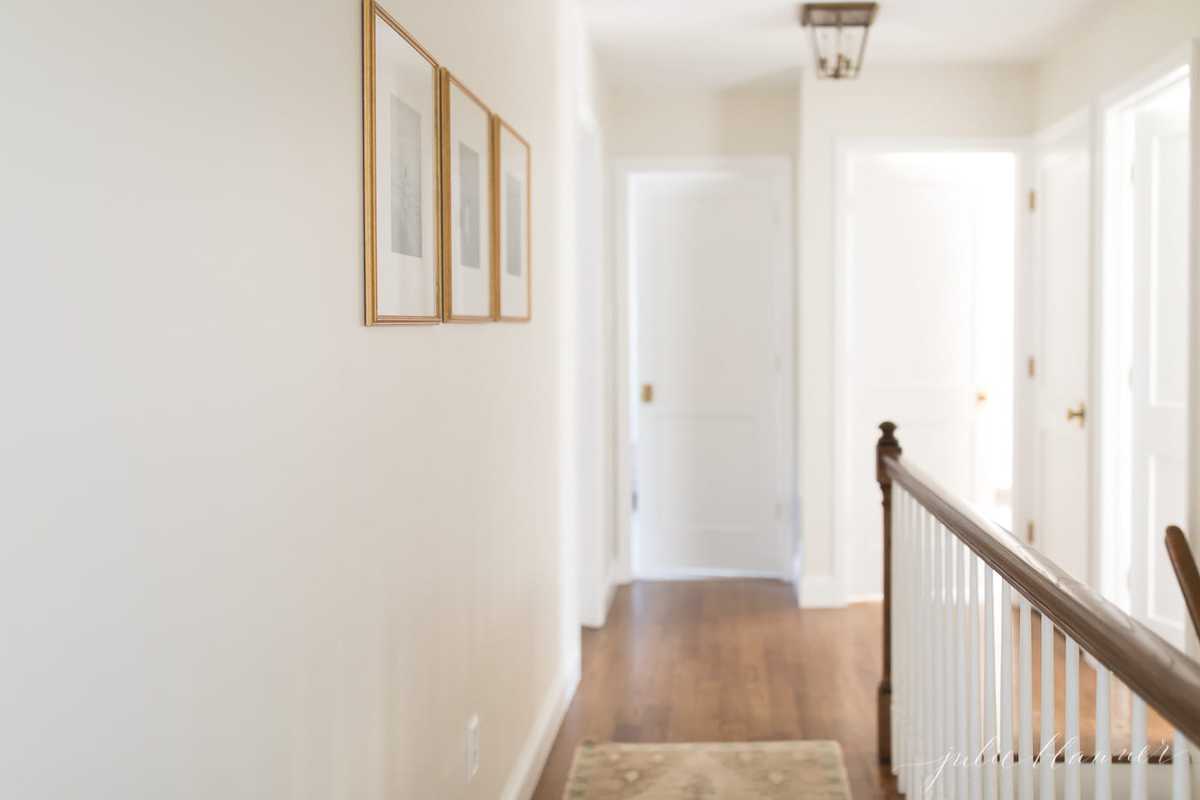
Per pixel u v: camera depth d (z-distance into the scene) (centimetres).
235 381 123
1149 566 400
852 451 537
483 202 250
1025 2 405
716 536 588
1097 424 418
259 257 129
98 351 97
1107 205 412
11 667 86
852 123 506
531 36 320
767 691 395
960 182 536
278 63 134
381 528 177
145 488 104
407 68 187
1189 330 340
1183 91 368
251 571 127
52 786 91
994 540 188
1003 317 635
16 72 86
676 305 583
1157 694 113
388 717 181
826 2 406
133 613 103
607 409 554
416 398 197
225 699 121
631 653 446
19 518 87
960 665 221
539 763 320
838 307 512
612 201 553
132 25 102
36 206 89
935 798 249
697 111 550
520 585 300
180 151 110
